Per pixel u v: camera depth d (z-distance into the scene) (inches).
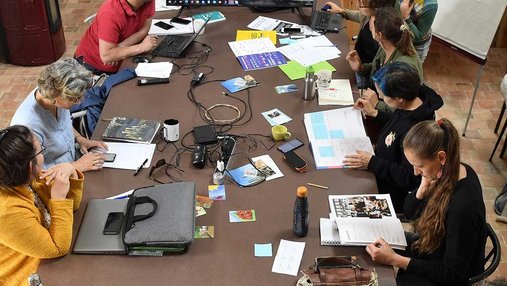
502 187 148.3
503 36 215.9
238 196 93.3
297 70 132.1
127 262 80.6
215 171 97.6
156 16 159.6
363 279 75.2
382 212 89.0
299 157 101.2
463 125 173.5
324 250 82.7
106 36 137.2
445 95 189.6
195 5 157.1
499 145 164.6
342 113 115.8
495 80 198.4
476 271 88.7
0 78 201.3
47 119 101.0
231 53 140.1
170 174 98.6
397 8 128.3
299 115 115.6
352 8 194.7
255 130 110.5
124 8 138.6
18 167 75.0
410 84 99.5
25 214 77.5
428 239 84.6
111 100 120.6
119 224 85.1
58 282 77.4
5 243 78.4
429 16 138.0
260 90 124.3
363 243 82.9
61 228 80.7
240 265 79.9
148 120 112.6
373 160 99.6
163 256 81.5
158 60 136.9
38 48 205.3
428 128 80.5
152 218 83.0
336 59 137.6
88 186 95.5
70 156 107.5
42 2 197.2
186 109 117.2
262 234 85.4
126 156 102.9
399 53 116.6
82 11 253.8
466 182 82.0
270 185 96.0
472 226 79.9
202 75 128.1
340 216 88.0
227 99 120.8
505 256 126.8
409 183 98.0
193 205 86.1
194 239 83.8
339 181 97.1
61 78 92.7
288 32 150.0
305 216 82.4
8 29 199.9
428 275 80.7
